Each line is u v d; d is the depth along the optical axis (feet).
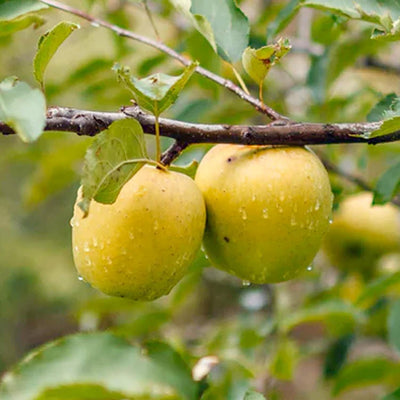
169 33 5.13
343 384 3.83
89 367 2.71
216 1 3.20
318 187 2.87
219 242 2.89
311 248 2.89
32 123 2.58
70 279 8.98
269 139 2.87
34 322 8.93
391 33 2.87
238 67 3.91
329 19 3.68
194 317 7.11
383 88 4.99
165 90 2.73
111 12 4.21
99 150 2.64
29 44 6.88
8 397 2.66
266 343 3.96
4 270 8.66
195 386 2.76
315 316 3.81
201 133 2.86
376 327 4.21
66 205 9.41
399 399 3.14
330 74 3.88
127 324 3.84
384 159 4.60
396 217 4.29
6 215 8.96
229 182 2.85
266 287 4.46
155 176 2.80
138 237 2.77
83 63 3.98
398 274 3.54
